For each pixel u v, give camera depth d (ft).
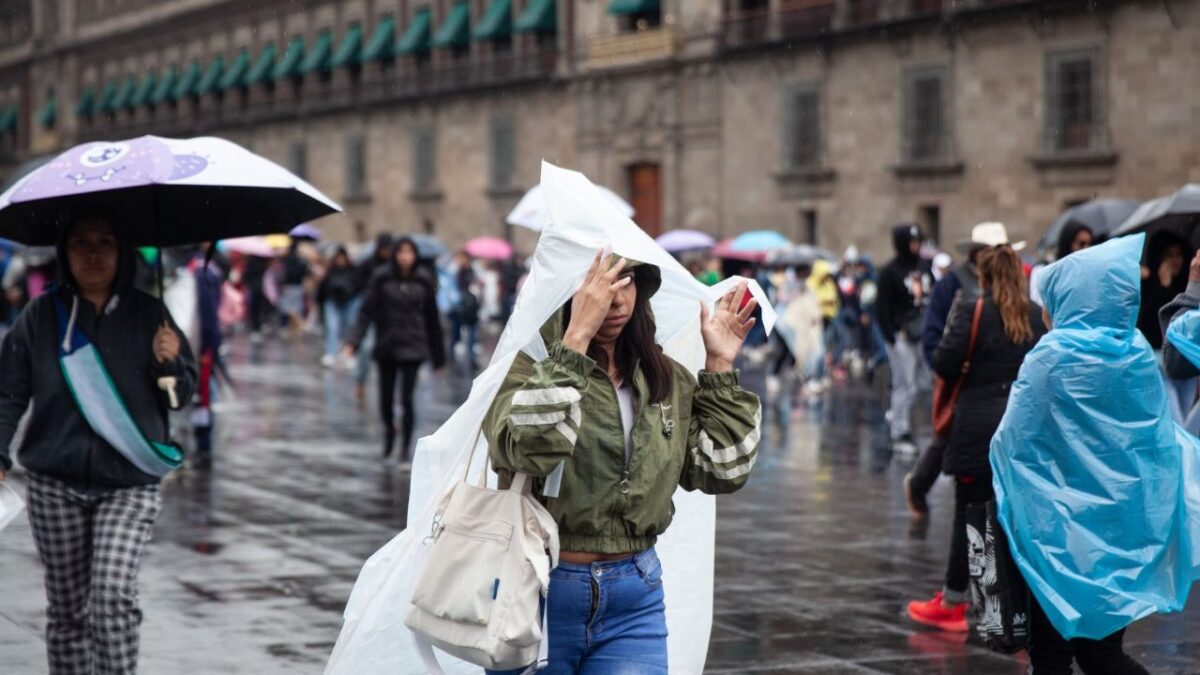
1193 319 21.56
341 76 224.94
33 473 20.53
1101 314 19.03
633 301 15.58
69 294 20.70
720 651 25.61
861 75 142.31
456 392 80.07
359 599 16.46
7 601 29.04
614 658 15.60
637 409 15.60
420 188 206.80
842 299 103.19
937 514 40.32
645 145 166.91
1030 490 19.15
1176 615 28.73
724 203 157.89
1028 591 19.54
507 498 15.37
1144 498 18.92
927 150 136.26
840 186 144.87
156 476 20.72
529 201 82.53
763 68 152.66
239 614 28.09
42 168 20.68
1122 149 119.44
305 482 45.80
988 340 26.25
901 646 26.05
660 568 16.10
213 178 20.49
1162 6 115.96
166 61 270.26
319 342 130.93
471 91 195.11
